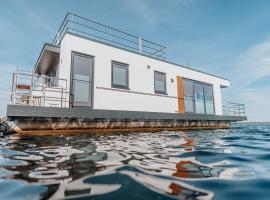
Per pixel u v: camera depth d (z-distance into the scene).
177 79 12.37
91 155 3.21
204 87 14.02
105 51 9.45
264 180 2.01
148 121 10.02
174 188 1.76
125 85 10.00
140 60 10.74
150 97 10.83
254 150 3.89
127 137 6.22
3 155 3.17
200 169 2.42
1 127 6.59
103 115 8.12
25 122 6.59
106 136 6.42
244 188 1.78
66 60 8.18
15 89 6.78
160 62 11.64
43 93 7.63
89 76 8.80
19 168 2.41
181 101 12.32
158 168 2.43
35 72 12.38
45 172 2.23
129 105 9.90
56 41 9.93
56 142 4.75
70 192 1.66
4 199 1.56
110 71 9.45
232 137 6.73
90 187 1.77
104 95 9.09
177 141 5.35
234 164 2.70
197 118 11.97
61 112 7.01
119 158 3.00
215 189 1.75
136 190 1.69
